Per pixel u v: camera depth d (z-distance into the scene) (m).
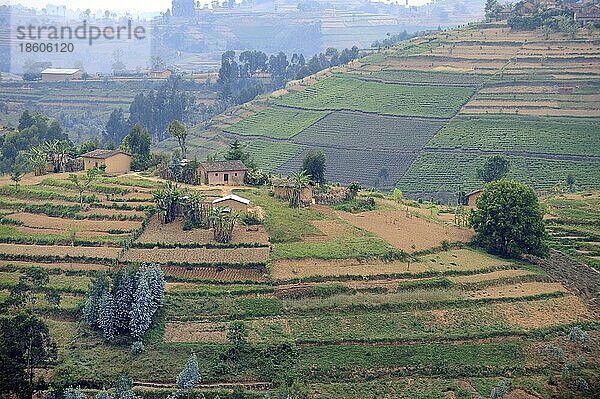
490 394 77.88
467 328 90.19
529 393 78.69
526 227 112.31
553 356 85.69
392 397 77.31
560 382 80.88
